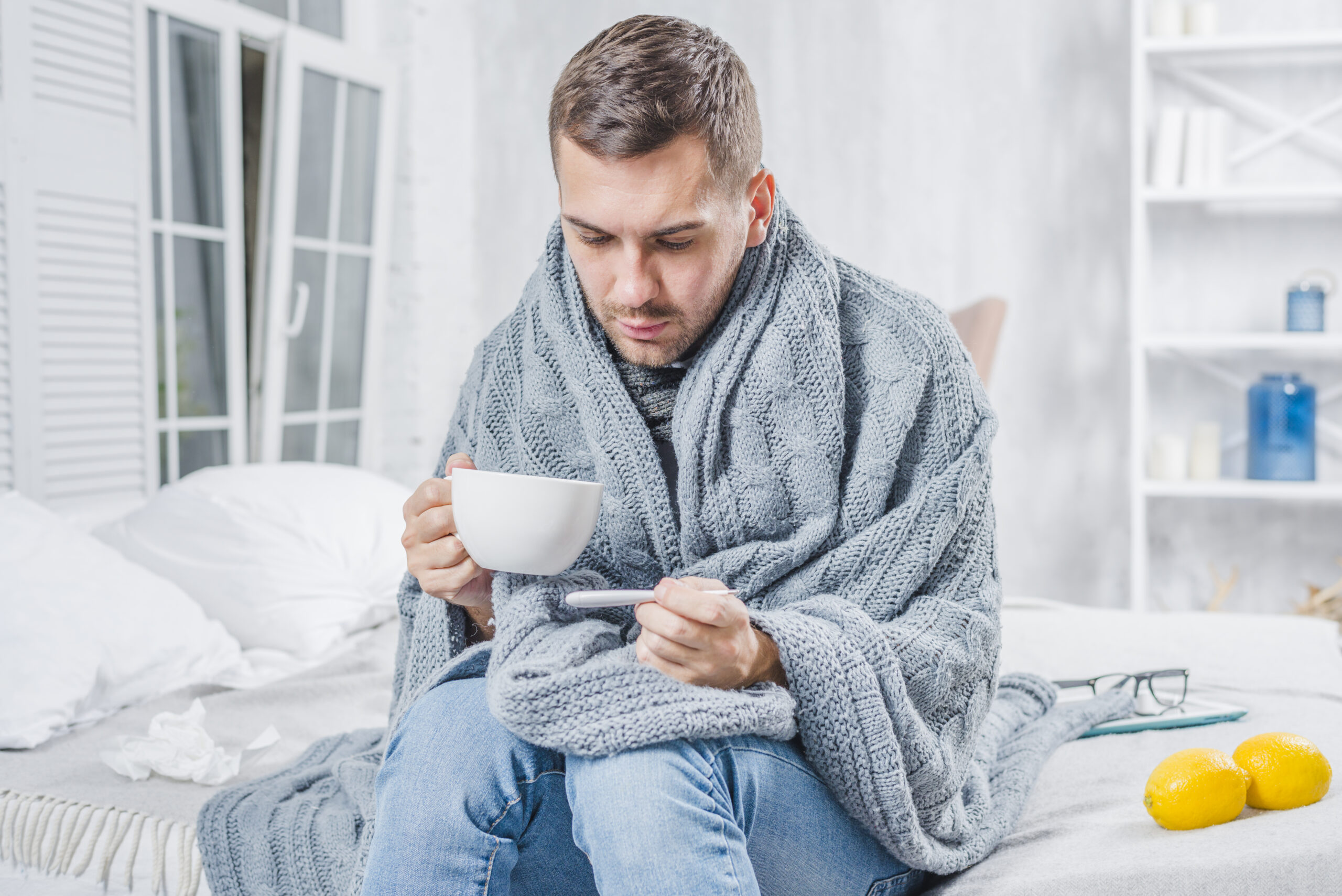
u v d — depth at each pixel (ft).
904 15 9.89
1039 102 9.62
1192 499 9.52
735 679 2.60
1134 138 8.66
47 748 4.28
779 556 3.11
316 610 5.83
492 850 2.54
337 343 9.40
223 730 4.41
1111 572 9.68
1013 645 5.41
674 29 2.76
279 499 6.40
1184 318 9.41
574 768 2.54
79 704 4.56
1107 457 9.62
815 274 3.25
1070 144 9.56
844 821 2.85
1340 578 9.16
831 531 3.16
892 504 3.23
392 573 6.41
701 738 2.51
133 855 3.54
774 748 2.72
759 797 2.64
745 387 3.15
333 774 3.82
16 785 3.84
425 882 2.50
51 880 3.63
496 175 11.04
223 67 8.04
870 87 10.02
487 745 2.59
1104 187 9.50
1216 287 9.31
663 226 2.72
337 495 6.68
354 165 9.25
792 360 3.16
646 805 2.38
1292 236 9.11
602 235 2.79
